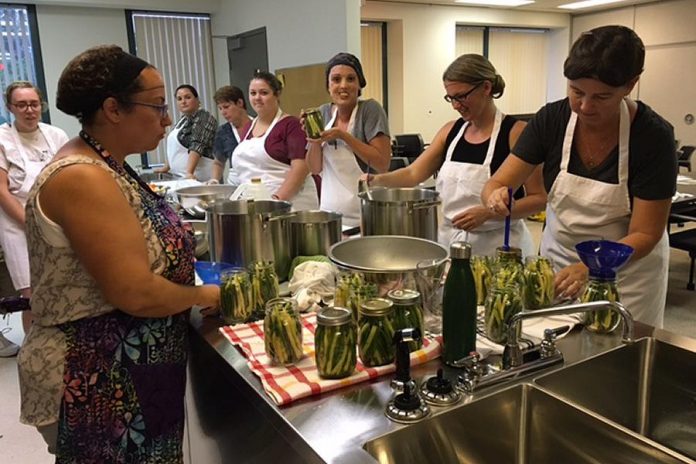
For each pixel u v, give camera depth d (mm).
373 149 2457
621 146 1504
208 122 4305
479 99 1951
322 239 1711
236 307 1360
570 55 1383
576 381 1123
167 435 1282
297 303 1400
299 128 2734
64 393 1161
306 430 927
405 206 1707
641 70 1325
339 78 2479
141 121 1153
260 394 1049
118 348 1178
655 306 1651
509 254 1410
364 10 6891
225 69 6395
